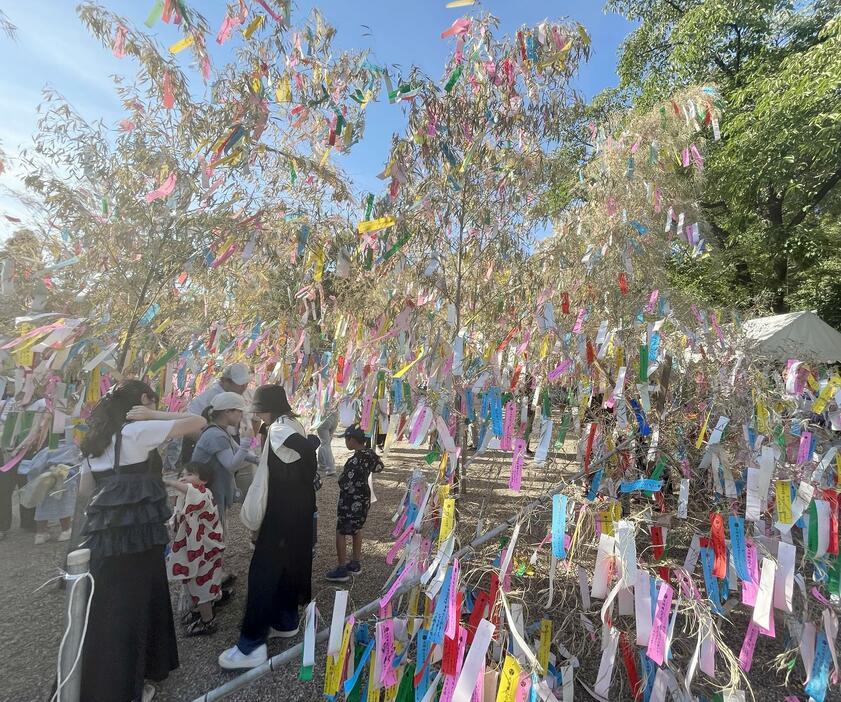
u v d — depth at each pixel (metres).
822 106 6.71
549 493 2.26
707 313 3.30
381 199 3.06
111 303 2.81
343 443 8.37
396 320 3.10
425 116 3.15
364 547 3.81
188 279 3.11
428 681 1.82
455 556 1.98
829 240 8.56
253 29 2.74
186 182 2.63
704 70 9.28
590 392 2.73
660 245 4.79
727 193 7.99
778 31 9.10
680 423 2.58
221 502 2.99
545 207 4.00
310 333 4.16
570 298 4.35
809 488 2.00
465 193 3.49
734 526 1.89
